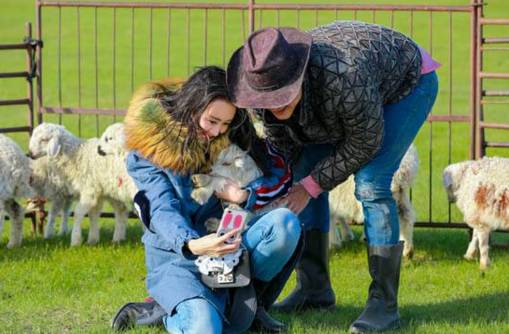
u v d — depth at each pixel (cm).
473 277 743
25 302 652
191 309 511
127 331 555
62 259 816
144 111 514
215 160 527
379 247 571
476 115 879
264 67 473
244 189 526
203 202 536
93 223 911
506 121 1634
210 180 529
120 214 916
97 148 884
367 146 525
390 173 568
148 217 527
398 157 566
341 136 540
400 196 813
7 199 859
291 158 579
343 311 622
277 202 555
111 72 2130
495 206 780
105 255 832
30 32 948
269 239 522
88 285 718
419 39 2412
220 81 499
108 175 890
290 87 478
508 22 854
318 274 621
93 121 1661
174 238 506
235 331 534
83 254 840
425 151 1407
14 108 1817
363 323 564
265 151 541
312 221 616
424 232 966
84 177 905
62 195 938
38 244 906
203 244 498
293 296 625
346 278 739
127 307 568
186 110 502
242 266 520
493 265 796
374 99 510
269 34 482
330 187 550
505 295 676
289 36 497
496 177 785
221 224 502
